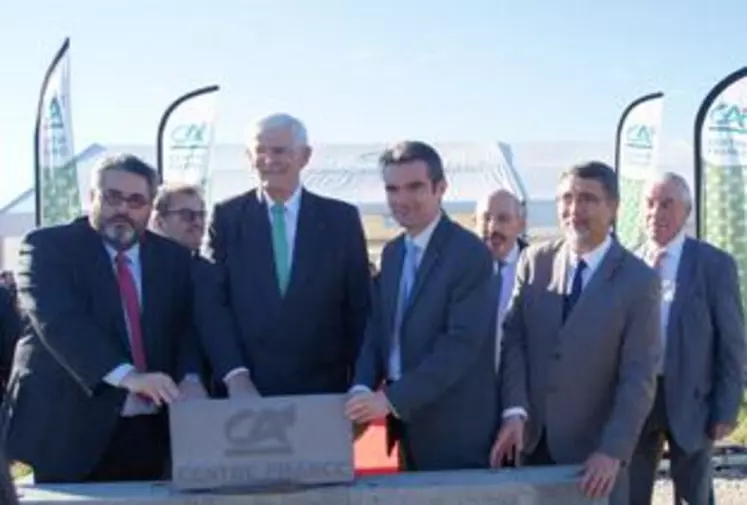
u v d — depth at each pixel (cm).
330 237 392
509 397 383
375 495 327
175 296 394
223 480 326
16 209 1738
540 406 384
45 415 375
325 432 329
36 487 343
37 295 364
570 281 384
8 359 484
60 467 374
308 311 387
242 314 387
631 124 1253
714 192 1030
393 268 378
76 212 1128
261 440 328
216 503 325
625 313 372
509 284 530
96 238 383
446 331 364
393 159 372
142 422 388
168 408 362
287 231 391
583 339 374
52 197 1125
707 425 493
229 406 328
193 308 393
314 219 393
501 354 393
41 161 1124
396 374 369
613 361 375
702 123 1029
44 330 360
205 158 1182
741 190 1023
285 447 328
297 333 386
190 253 408
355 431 356
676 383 489
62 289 366
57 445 375
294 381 385
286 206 393
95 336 357
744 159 1021
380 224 1689
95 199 382
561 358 378
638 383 364
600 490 341
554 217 1725
